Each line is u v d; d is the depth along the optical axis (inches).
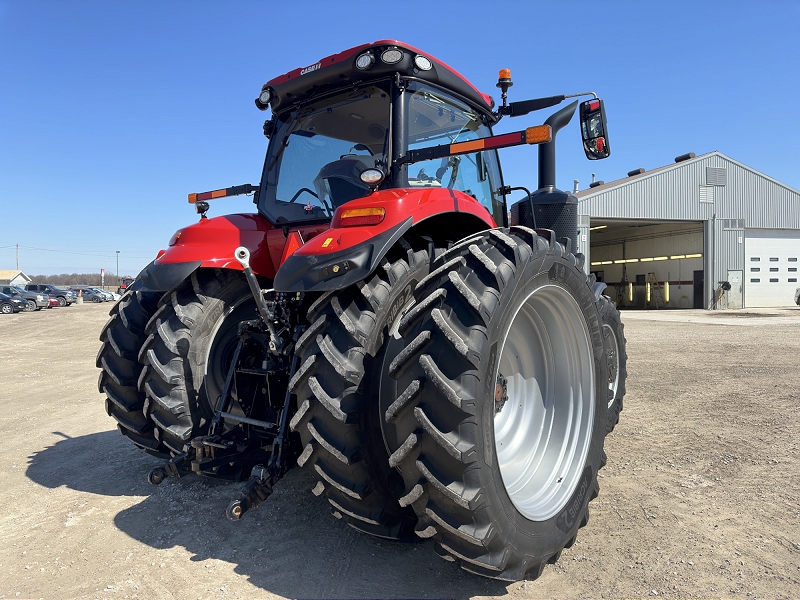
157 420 110.8
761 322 625.9
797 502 117.3
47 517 112.3
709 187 1026.1
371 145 116.3
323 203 120.2
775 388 230.1
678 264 1133.7
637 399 212.4
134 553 96.7
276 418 106.0
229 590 84.7
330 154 121.5
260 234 123.7
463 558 75.7
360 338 80.8
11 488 128.6
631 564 93.0
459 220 108.4
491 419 76.7
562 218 162.9
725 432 167.9
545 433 104.1
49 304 1252.5
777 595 83.4
